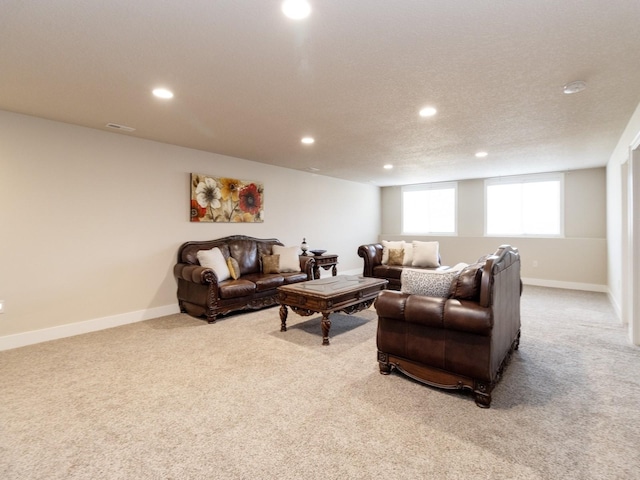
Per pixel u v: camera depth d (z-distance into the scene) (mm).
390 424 1915
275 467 1573
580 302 4918
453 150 4602
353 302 3492
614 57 2105
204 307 3934
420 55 2084
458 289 2242
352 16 1682
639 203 3102
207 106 2943
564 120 3324
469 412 2041
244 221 5242
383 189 8633
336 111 3074
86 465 1590
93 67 2225
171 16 1674
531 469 1553
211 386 2367
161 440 1776
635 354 2932
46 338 3332
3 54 2049
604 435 1807
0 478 1509
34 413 2033
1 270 3096
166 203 4297
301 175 6332
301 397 2215
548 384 2396
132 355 2934
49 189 3354
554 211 6316
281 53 2055
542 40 1911
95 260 3680
